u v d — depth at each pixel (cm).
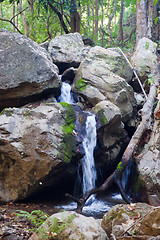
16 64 672
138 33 1175
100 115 686
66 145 586
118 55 872
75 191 666
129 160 668
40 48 765
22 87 667
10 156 567
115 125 720
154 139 656
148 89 916
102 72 792
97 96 753
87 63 809
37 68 683
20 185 585
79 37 947
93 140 669
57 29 1284
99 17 1553
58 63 866
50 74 693
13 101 676
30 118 589
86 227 306
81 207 560
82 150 613
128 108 788
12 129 571
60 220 311
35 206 578
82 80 782
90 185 688
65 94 782
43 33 1263
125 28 1850
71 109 648
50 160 555
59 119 605
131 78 908
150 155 646
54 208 579
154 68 923
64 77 825
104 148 705
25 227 414
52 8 1133
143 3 1169
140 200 611
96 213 564
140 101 863
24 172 575
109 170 768
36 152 562
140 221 337
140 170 632
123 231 345
